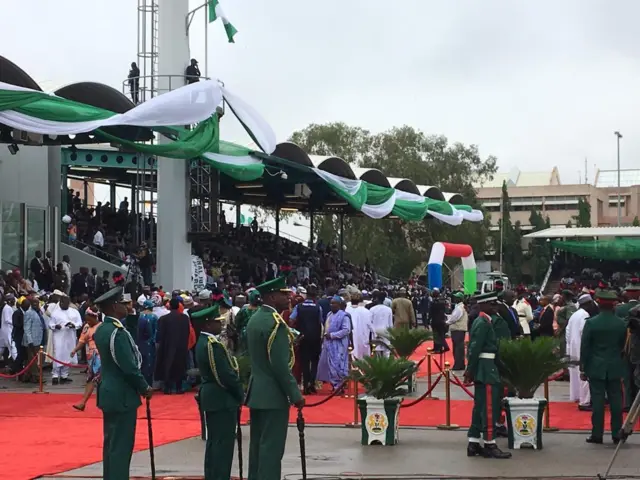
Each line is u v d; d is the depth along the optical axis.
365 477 9.96
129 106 23.19
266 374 8.51
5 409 15.77
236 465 10.89
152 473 9.34
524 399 11.76
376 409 12.06
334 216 61.56
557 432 13.04
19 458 11.12
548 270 72.00
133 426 8.81
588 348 12.05
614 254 65.50
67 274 27.97
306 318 17.72
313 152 59.53
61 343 20.27
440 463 10.77
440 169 60.91
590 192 127.12
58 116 20.27
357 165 59.47
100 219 37.72
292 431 13.33
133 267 28.30
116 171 39.19
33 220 30.69
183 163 27.67
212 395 9.16
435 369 23.84
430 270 40.75
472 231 62.75
